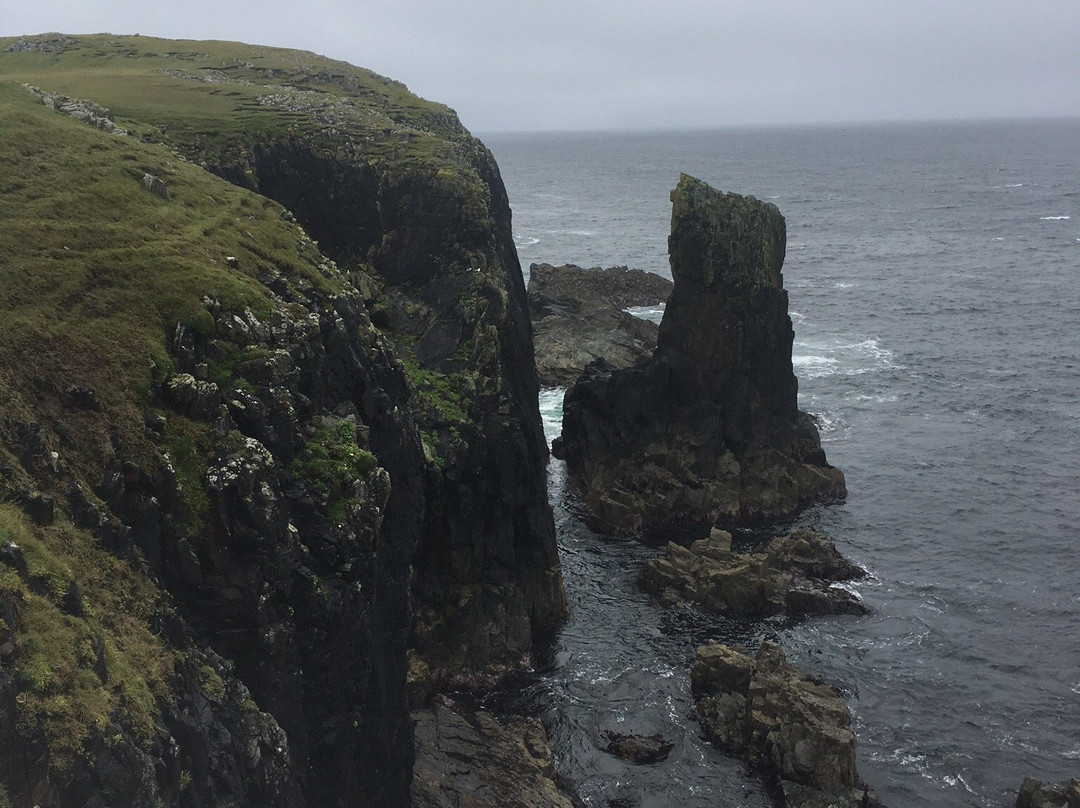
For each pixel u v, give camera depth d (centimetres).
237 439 2866
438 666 5000
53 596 2131
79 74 8056
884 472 7888
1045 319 12925
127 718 2088
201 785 2311
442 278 5931
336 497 3088
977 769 4447
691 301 7331
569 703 4878
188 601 2678
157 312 3092
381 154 6519
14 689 1880
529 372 6519
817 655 5316
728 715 4609
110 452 2622
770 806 4159
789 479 7288
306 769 2895
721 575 5778
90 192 3622
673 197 7312
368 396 3553
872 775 4394
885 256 18500
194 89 7525
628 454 7394
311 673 2927
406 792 3550
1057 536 6762
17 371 2642
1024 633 5569
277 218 4278
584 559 6481
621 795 4228
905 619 5681
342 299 3762
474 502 5200
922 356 11200
